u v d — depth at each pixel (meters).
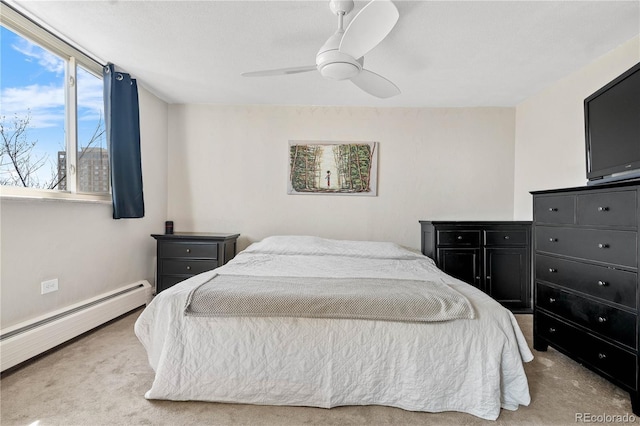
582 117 2.62
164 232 3.56
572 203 1.96
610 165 1.92
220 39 2.23
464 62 2.51
